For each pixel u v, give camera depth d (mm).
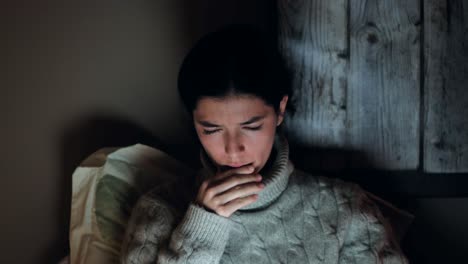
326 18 1271
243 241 1067
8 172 1439
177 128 1436
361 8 1271
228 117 928
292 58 1279
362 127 1304
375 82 1292
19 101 1421
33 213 1453
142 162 1312
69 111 1430
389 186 1325
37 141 1436
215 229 966
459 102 1308
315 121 1299
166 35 1409
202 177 1113
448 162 1322
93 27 1406
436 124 1311
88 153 1438
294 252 1068
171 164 1340
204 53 947
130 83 1424
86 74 1420
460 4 1282
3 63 1407
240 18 1397
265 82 939
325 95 1291
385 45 1284
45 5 1396
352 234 1084
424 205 1399
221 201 958
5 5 1390
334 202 1095
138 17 1404
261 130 965
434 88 1300
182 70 979
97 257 1224
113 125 1434
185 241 970
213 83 908
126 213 1251
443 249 1413
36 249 1465
